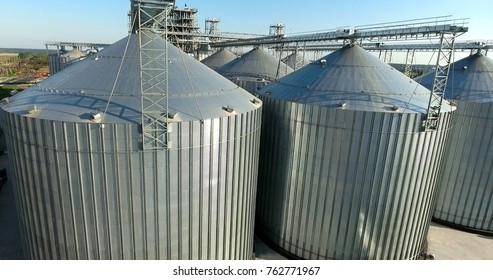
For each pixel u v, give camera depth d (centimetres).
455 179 3681
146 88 1998
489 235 3625
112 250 2022
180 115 1912
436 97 2441
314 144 2644
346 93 2588
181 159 1941
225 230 2353
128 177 1873
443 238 3550
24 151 1927
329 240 2792
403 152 2480
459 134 3566
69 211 1952
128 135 1794
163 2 1923
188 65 2384
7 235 3192
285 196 2970
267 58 4903
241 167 2317
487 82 3544
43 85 2236
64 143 1795
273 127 2953
